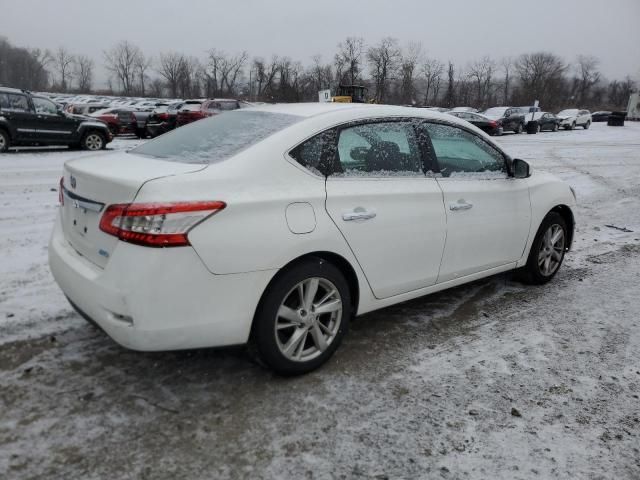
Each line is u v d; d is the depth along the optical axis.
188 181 2.74
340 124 3.38
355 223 3.28
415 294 3.84
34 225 6.62
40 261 5.21
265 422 2.84
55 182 9.97
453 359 3.58
